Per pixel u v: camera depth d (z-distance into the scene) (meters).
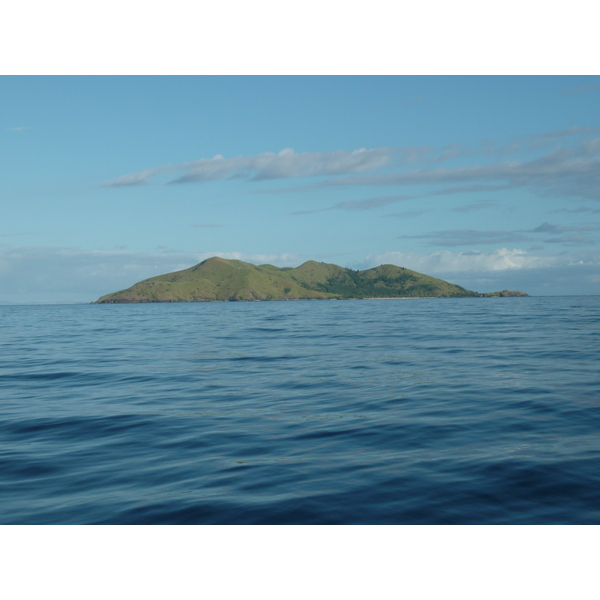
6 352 33.91
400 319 74.75
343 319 80.06
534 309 104.56
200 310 175.75
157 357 30.03
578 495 8.23
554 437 11.47
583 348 29.08
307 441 11.77
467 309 120.62
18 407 16.19
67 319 105.12
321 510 7.91
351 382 19.86
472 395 16.47
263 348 34.31
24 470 10.15
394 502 8.11
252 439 12.06
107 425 13.73
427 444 11.20
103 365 26.58
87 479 9.56
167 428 13.29
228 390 18.78
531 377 19.64
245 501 8.29
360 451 10.86
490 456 10.12
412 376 20.78
